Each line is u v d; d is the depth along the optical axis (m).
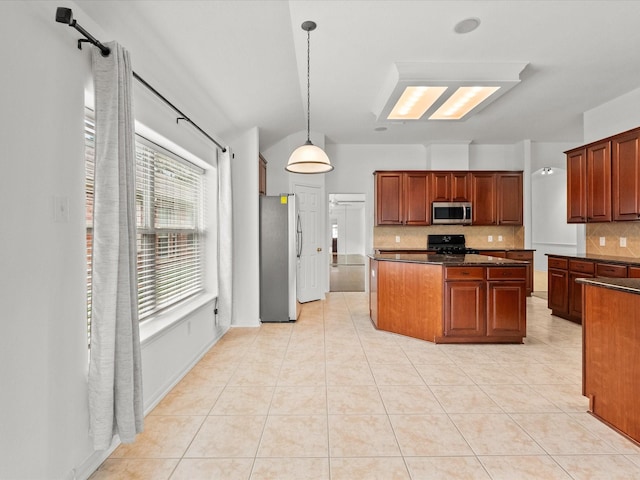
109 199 1.61
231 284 3.68
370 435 1.97
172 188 2.97
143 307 2.52
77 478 1.59
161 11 1.97
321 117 4.86
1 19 1.21
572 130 5.61
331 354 3.26
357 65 3.28
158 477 1.65
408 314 3.76
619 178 3.84
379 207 6.11
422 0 2.34
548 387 2.57
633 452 1.82
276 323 4.37
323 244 5.90
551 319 4.47
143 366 2.22
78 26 1.46
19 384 1.28
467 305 3.45
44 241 1.40
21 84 1.29
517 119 5.04
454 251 6.14
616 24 2.67
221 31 2.35
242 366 2.98
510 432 2.00
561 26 2.69
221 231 3.63
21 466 1.29
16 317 1.27
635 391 1.89
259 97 3.58
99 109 1.63
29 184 1.33
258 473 1.67
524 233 6.23
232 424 2.09
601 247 4.51
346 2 2.35
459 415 2.18
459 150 6.27
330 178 6.49
